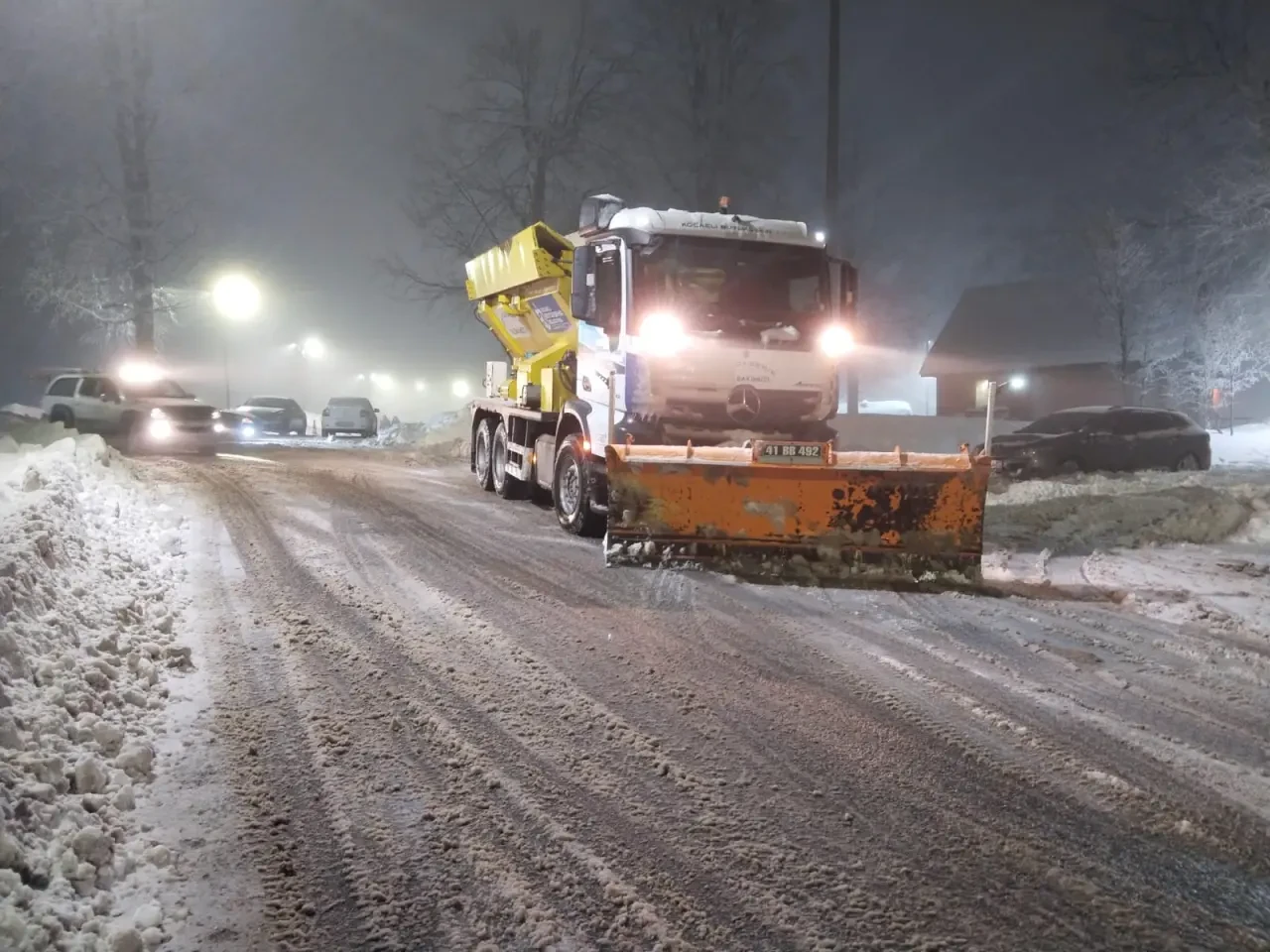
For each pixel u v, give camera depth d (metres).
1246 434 32.41
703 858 4.35
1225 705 6.48
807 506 9.73
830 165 22.31
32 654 5.25
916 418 25.78
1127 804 4.99
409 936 3.72
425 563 9.85
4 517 7.01
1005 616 8.54
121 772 4.71
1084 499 14.81
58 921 3.48
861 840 4.55
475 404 17.12
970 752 5.59
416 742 5.47
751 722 5.93
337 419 40.06
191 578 8.74
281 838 4.38
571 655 7.04
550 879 4.15
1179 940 3.83
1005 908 4.02
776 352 10.45
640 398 10.20
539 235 13.64
